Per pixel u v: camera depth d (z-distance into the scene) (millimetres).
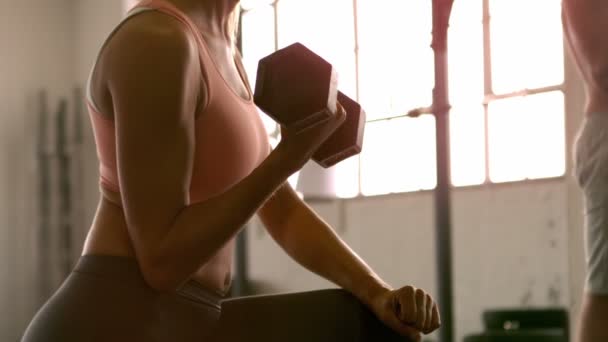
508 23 6207
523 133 6098
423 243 6734
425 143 6836
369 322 1068
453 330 2068
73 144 8656
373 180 7188
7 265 8273
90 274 932
